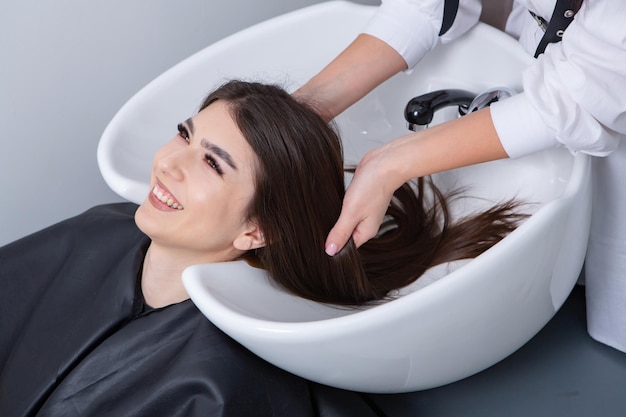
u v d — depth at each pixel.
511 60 1.33
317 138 1.15
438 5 1.29
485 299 1.01
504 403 1.36
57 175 1.70
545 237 1.02
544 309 1.15
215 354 1.12
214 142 1.12
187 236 1.15
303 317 1.16
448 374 1.12
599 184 1.33
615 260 1.39
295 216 1.15
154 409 1.13
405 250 1.30
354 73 1.31
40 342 1.30
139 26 1.60
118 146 1.29
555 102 1.09
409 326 0.98
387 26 1.31
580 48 1.08
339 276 1.20
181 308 1.20
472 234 1.27
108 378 1.19
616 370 1.44
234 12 1.67
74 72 1.59
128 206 1.47
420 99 1.23
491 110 1.14
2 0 1.46
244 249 1.18
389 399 1.36
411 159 1.12
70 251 1.38
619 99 1.07
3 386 1.31
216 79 1.41
